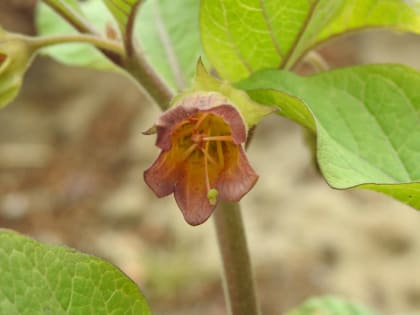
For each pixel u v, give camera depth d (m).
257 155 1.17
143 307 0.29
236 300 0.32
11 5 1.56
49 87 1.55
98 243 1.23
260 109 0.28
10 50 0.31
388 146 0.30
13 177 1.42
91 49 0.38
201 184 0.28
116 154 1.40
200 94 0.28
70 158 1.43
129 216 1.26
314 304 0.42
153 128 0.28
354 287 0.98
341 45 1.38
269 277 1.04
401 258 1.00
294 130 1.20
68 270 0.28
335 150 0.27
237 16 0.30
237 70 0.32
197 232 1.16
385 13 0.33
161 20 0.37
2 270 0.27
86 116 1.49
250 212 1.10
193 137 0.28
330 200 1.08
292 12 0.30
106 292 0.28
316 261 1.03
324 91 0.30
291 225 1.07
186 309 1.08
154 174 0.28
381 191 0.27
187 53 0.37
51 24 0.41
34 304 0.27
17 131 1.49
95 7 0.39
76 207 1.33
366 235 1.02
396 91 0.30
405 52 1.34
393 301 0.96
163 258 1.12
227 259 0.32
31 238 0.27
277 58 0.31
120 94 1.50
